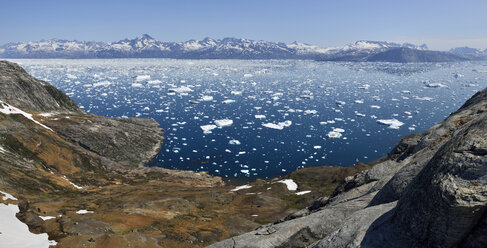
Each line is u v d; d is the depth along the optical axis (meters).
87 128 143.12
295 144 173.88
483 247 9.84
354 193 26.81
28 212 48.81
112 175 108.25
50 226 45.84
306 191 86.12
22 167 81.81
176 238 46.28
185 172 124.62
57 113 153.25
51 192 73.44
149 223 53.38
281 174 132.88
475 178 10.66
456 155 11.84
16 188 65.56
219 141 179.38
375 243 13.15
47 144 104.56
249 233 22.73
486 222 9.89
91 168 110.19
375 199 20.56
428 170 13.12
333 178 98.75
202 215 63.47
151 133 177.75
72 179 93.38
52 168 95.88
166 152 157.88
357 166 105.75
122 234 44.69
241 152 159.50
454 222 10.52
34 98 150.25
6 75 149.38
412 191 13.22
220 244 21.44
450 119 31.00
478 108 29.89
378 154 156.88
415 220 12.22
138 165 137.50
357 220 15.88
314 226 21.20
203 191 88.81
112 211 58.31
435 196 11.35
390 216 14.21
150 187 93.56
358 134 192.50
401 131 198.12
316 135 191.50
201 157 152.62
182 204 70.25
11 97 139.25
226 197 81.88
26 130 103.50
